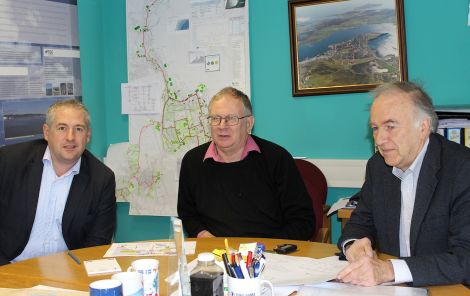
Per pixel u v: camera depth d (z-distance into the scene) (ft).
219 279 3.39
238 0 9.67
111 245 5.49
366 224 5.44
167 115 10.51
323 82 9.06
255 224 6.64
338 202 8.29
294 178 6.88
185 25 10.20
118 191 11.04
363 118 8.87
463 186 4.52
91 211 6.61
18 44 9.09
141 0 10.61
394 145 4.80
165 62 10.46
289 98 9.46
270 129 9.68
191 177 7.02
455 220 4.49
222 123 6.60
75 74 10.27
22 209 6.40
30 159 6.66
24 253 6.54
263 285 3.82
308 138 9.37
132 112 10.82
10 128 8.96
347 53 8.82
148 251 5.14
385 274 3.95
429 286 3.96
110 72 11.14
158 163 10.65
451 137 7.06
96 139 10.94
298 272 4.22
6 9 8.86
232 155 6.88
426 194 4.71
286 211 6.77
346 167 8.89
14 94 9.03
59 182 6.75
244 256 3.38
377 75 8.62
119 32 10.96
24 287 4.03
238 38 9.71
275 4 9.43
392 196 5.16
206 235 6.36
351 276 3.96
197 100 10.19
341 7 8.79
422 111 4.77
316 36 9.04
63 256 5.06
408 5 8.43
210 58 10.00
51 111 6.61
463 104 8.20
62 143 6.42
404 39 8.37
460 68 8.18
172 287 3.66
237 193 6.74
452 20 8.17
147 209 10.80
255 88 9.74
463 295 3.72
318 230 7.65
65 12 10.00
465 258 4.08
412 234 4.76
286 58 9.43
